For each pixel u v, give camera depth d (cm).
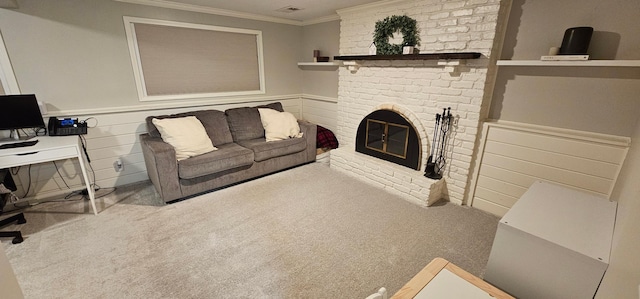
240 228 237
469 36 246
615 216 140
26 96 239
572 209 147
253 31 401
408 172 298
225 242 218
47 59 264
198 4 332
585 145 209
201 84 371
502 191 259
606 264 105
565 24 209
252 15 389
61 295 166
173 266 191
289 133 372
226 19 370
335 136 433
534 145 233
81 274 182
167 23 324
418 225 244
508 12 235
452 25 255
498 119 260
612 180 201
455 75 260
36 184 278
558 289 122
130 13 299
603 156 202
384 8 309
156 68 330
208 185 300
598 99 204
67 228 234
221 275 183
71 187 296
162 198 273
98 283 175
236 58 396
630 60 181
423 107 292
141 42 314
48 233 227
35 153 222
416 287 114
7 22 242
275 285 176
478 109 252
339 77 383
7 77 250
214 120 347
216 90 388
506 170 253
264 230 235
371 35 330
